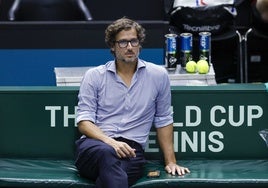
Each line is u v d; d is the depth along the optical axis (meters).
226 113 15.70
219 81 21.41
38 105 15.69
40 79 18.92
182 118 15.70
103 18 22.48
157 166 15.30
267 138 15.64
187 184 14.34
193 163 15.52
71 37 18.80
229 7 20.52
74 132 15.72
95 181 14.40
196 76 16.94
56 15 20.94
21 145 15.76
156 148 15.73
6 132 15.73
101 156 14.05
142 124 15.01
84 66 18.84
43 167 15.20
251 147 15.75
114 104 14.95
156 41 18.70
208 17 20.30
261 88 15.69
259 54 21.50
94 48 18.83
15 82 18.92
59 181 14.31
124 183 13.98
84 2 21.86
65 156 15.77
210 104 15.69
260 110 15.67
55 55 18.84
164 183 14.32
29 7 20.92
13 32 18.75
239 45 20.88
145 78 15.00
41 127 15.73
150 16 22.50
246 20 21.95
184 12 20.30
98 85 14.94
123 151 14.13
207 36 17.89
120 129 14.89
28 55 18.86
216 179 14.35
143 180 14.46
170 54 17.70
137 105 14.97
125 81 14.98
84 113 14.82
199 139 15.73
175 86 15.81
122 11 22.48
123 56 14.70
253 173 14.74
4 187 14.65
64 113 15.69
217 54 21.30
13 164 15.36
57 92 15.65
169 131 15.19
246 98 15.65
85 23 18.75
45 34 18.78
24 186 14.34
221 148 15.75
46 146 15.76
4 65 18.89
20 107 15.70
